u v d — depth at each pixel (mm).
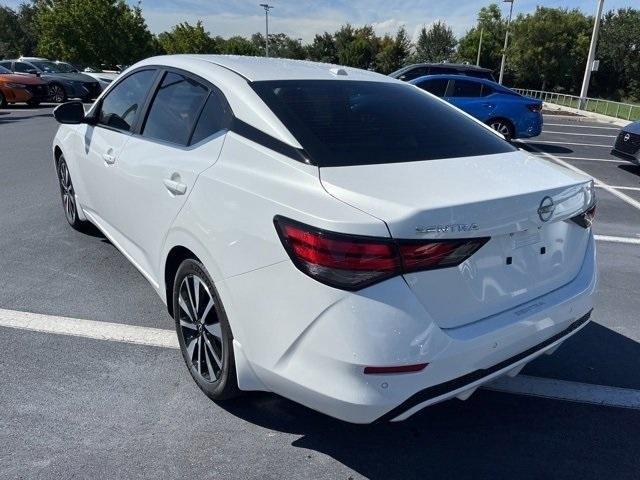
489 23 60500
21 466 2383
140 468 2412
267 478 2400
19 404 2789
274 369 2236
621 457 2611
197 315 2793
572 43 49594
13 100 16875
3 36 69250
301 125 2539
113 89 4004
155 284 3244
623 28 50375
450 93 12023
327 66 3439
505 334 2266
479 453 2607
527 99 12180
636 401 3035
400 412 2100
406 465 2514
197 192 2633
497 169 2568
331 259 1992
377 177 2271
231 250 2371
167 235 2906
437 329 2096
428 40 71375
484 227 2141
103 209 3998
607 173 10016
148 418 2730
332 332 2031
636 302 4320
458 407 2943
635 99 50219
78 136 4348
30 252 4734
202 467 2438
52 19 31062
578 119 22750
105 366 3145
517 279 2365
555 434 2756
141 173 3178
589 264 2760
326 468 2473
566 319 2564
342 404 2053
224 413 2787
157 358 3242
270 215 2217
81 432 2611
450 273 2113
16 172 7785
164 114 3250
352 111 2793
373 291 1996
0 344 3318
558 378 3238
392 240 1969
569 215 2506
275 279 2180
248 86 2770
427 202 2059
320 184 2203
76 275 4305
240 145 2580
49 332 3475
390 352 2006
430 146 2701
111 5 32031
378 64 70125
